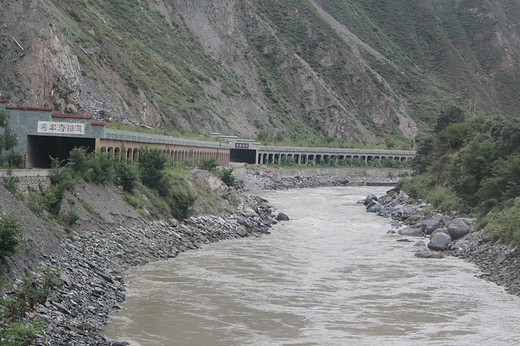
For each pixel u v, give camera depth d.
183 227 61.69
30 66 89.62
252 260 53.59
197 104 169.00
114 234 50.88
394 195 104.56
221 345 32.72
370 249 62.03
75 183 52.44
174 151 91.44
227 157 132.62
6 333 24.36
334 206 100.62
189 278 45.62
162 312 37.09
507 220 60.28
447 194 85.88
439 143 108.56
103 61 126.88
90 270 40.69
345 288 45.66
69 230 45.44
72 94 95.38
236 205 77.50
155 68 168.00
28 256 36.22
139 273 45.69
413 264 54.97
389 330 36.38
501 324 37.94
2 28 90.62
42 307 31.34
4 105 59.62
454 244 63.12
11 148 58.47
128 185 60.53
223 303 40.06
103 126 61.38
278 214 80.56
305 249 60.66
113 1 190.62
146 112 129.38
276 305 40.41
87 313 34.06
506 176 69.94
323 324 37.03
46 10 96.19
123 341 31.14
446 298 43.62
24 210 41.06
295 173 160.50
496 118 108.19
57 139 64.38
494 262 54.47
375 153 197.88
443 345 34.09
